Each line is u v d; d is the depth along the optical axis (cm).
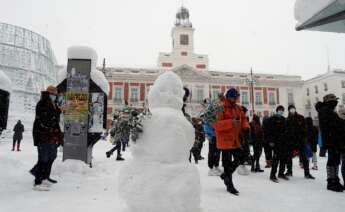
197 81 4497
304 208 372
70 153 642
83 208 342
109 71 4309
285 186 530
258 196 436
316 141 807
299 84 4747
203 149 1678
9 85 691
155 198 251
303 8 321
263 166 876
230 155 467
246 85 4591
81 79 673
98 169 651
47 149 464
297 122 639
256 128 750
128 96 4406
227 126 459
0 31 4416
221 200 399
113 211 330
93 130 690
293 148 629
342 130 507
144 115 285
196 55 4841
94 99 710
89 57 685
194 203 264
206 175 646
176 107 311
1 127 670
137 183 259
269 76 4741
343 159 508
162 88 312
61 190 447
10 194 411
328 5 278
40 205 355
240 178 619
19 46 4441
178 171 265
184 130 286
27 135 2152
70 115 655
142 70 4534
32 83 4172
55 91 500
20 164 596
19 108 3681
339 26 345
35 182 455
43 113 466
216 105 490
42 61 4719
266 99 4644
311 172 744
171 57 4784
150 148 273
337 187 491
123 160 913
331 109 519
